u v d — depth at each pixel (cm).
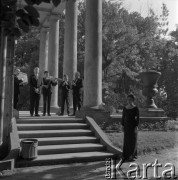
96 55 1341
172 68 4691
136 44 3916
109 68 3950
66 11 1800
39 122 1170
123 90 3994
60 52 3472
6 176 743
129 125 912
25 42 3844
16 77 1312
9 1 348
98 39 1351
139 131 1379
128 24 3981
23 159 867
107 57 3891
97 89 1338
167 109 2823
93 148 1023
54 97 2020
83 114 1288
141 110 1550
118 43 3819
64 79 1482
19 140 952
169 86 4575
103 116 1300
